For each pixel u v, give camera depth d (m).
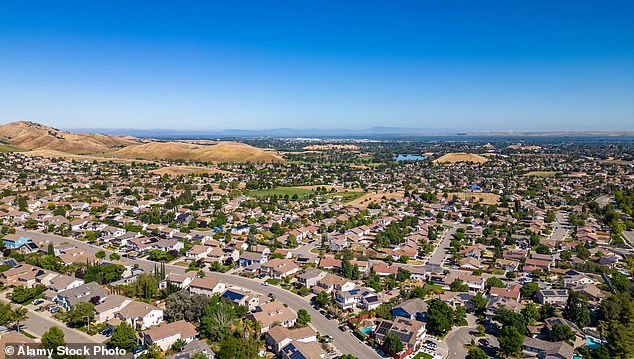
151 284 132.38
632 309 114.62
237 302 124.75
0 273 141.75
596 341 108.12
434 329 113.38
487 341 110.25
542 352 100.94
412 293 134.62
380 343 105.88
